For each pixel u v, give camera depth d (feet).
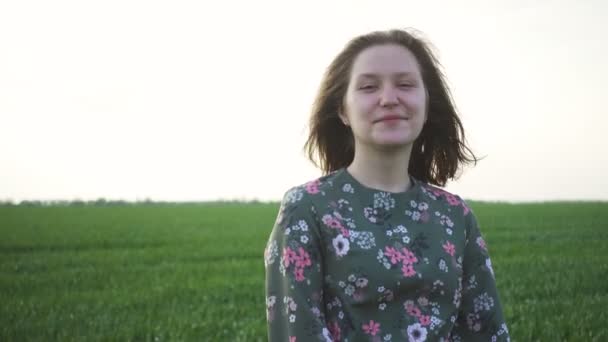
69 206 197.77
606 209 140.97
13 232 87.40
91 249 66.13
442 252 8.98
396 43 9.44
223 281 40.11
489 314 9.55
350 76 9.42
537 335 23.21
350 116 9.32
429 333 8.57
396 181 9.34
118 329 25.43
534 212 128.67
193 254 59.67
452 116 10.48
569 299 31.09
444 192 9.78
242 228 99.19
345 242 8.61
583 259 48.98
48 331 25.11
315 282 8.55
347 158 10.57
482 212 129.08
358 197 9.00
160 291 36.58
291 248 8.58
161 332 24.56
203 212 156.46
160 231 91.86
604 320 25.58
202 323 25.94
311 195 8.90
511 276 39.65
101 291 37.42
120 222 113.80
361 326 8.47
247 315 28.60
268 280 8.88
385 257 8.62
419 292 8.70
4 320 27.55
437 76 10.19
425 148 11.06
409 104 8.95
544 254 53.52
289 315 8.46
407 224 9.00
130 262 54.49
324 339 8.23
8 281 41.83
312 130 10.28
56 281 41.88
